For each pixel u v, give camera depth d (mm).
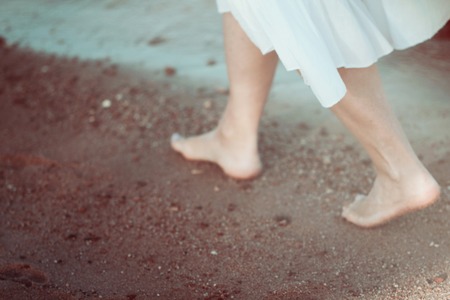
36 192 2945
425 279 2311
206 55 4059
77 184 2988
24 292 2305
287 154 3119
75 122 3447
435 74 3639
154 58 4039
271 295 2301
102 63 3992
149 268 2469
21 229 2709
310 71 2043
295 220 2695
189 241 2613
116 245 2605
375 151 2371
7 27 4516
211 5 4730
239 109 2787
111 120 3453
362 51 2166
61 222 2748
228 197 2865
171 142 3184
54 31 4438
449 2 2266
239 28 2557
